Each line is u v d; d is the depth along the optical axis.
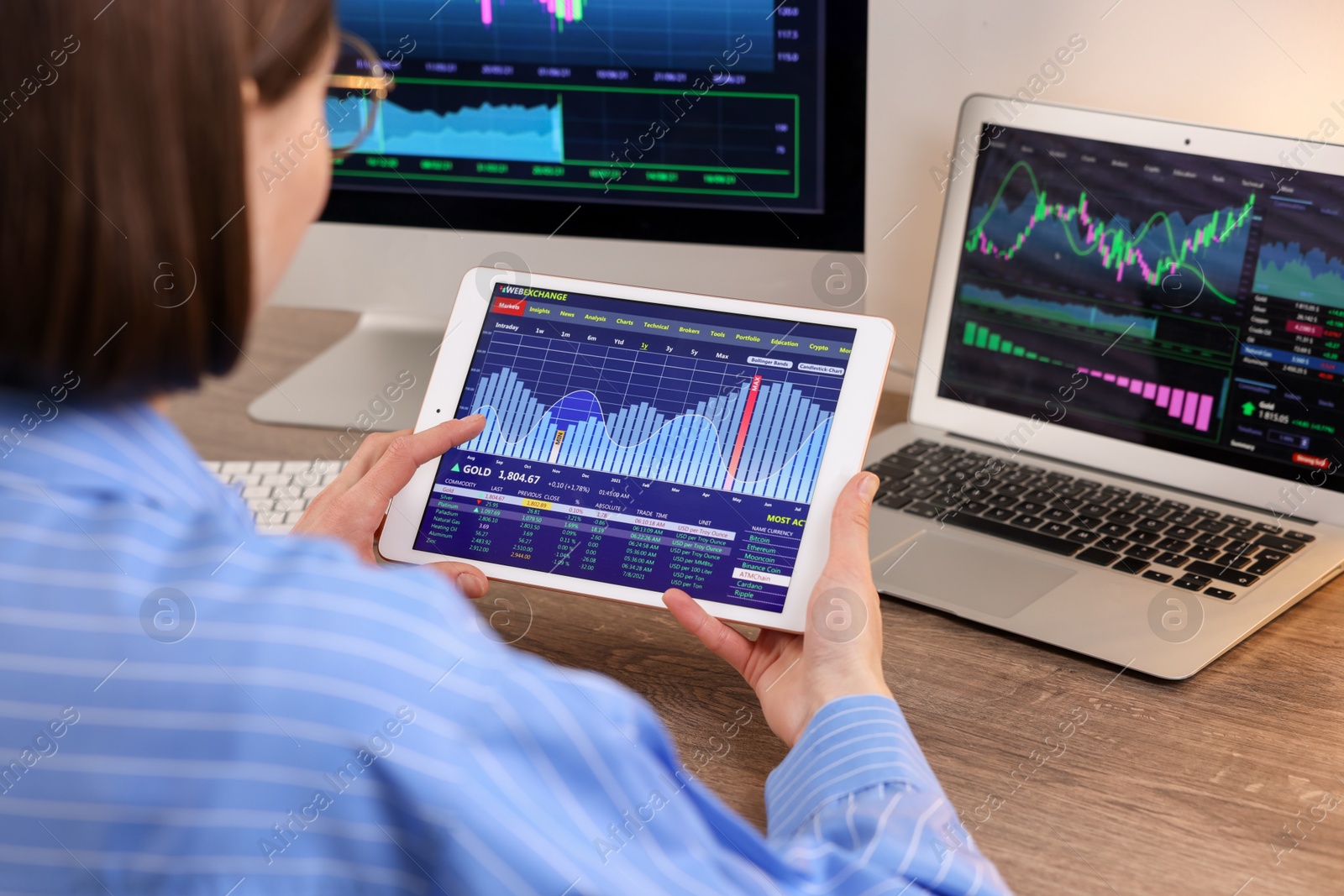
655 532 0.76
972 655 0.78
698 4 1.01
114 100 0.34
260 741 0.36
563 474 0.78
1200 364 0.92
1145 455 0.96
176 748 0.36
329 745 0.36
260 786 0.36
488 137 1.08
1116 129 0.94
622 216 1.09
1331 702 0.73
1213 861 0.60
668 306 0.81
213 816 0.36
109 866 0.37
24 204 0.35
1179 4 1.02
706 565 0.75
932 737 0.70
